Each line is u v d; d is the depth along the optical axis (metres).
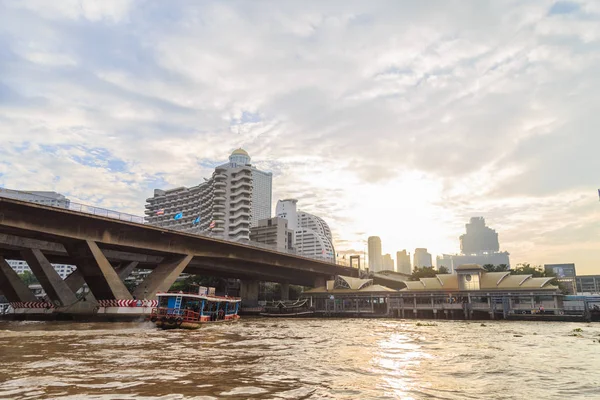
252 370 17.83
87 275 57.44
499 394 14.23
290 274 104.75
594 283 157.50
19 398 12.24
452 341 33.53
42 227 46.69
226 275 98.50
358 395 13.59
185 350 24.12
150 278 63.03
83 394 12.82
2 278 56.56
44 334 32.19
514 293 75.75
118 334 33.53
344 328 49.66
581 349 28.34
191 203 189.50
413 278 124.12
